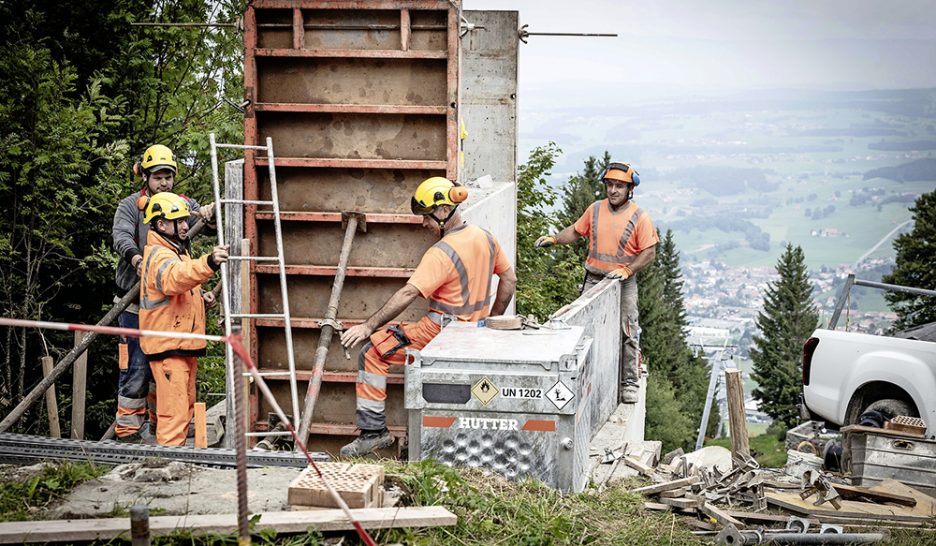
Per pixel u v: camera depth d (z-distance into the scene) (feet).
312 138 26.03
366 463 18.29
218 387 46.16
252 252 25.93
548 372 19.88
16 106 35.01
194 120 45.50
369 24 25.36
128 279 25.14
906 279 213.05
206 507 14.75
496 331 22.43
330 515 14.32
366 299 26.48
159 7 44.78
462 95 48.06
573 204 224.94
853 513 21.52
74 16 39.99
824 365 31.32
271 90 25.96
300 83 25.89
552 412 19.90
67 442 18.37
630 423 31.81
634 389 34.12
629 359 34.01
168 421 22.89
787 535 19.33
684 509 21.22
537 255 76.79
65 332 39.19
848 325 33.60
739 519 21.16
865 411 29.68
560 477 20.10
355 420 26.55
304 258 26.43
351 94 25.81
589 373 22.40
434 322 23.59
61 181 36.50
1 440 18.26
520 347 20.84
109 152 36.91
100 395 40.93
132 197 25.35
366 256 26.32
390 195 26.14
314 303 26.58
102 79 38.11
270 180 25.43
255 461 17.83
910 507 22.54
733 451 25.11
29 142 34.81
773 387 312.91
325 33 25.55
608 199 33.55
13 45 35.12
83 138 37.37
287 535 13.99
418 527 14.96
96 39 41.45
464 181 46.65
